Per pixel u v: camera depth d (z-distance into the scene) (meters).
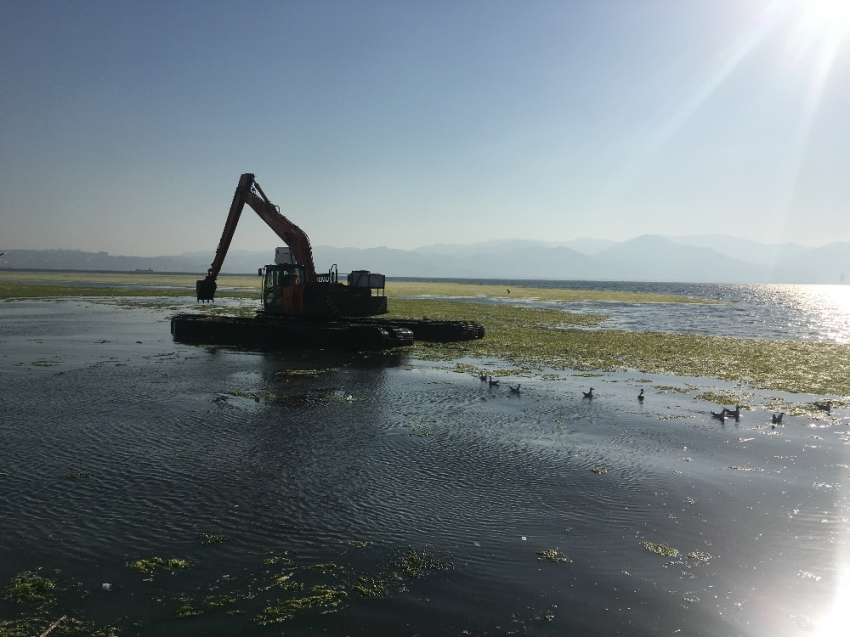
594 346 30.73
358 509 9.14
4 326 36.56
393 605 6.56
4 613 6.30
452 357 26.36
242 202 38.38
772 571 7.51
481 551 7.88
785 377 22.52
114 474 10.48
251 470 10.82
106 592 6.73
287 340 29.31
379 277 34.75
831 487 10.52
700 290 196.88
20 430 13.19
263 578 7.09
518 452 12.31
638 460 11.95
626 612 6.53
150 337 32.47
